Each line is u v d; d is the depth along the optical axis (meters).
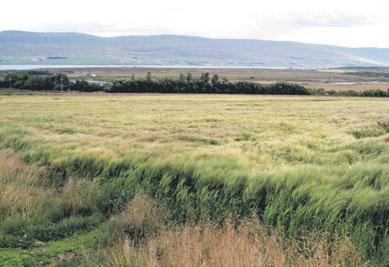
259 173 10.95
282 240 8.22
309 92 117.06
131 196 11.75
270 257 6.97
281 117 45.47
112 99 84.50
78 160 15.20
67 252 8.69
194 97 93.75
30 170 14.16
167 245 7.77
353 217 8.45
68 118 43.97
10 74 126.88
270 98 91.75
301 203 9.44
